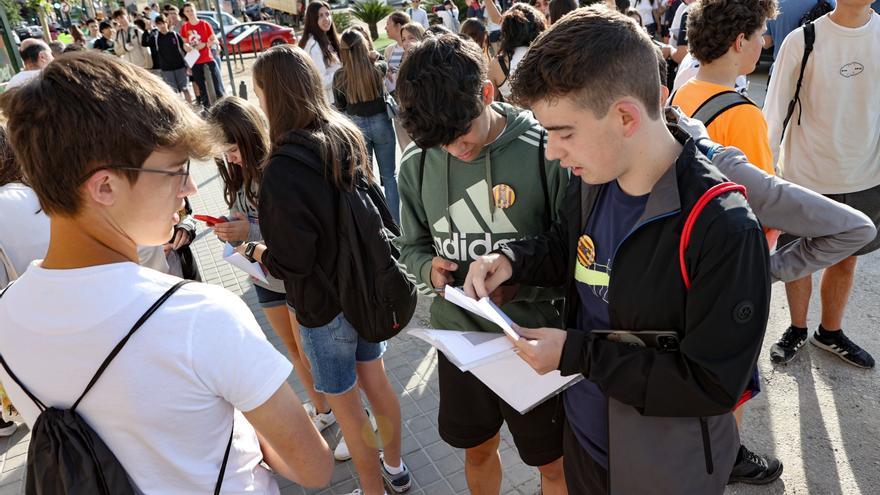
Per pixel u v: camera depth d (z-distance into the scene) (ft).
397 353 11.81
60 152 2.88
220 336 3.13
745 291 3.67
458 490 8.50
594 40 3.66
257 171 8.25
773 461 8.18
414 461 9.07
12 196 7.08
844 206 4.91
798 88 9.31
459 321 6.24
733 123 6.81
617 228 4.43
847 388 9.68
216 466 3.34
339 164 6.37
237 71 50.11
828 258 5.06
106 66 3.01
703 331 3.76
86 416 3.10
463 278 6.23
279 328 9.35
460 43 5.12
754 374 4.65
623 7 22.63
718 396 3.82
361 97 16.06
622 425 4.41
